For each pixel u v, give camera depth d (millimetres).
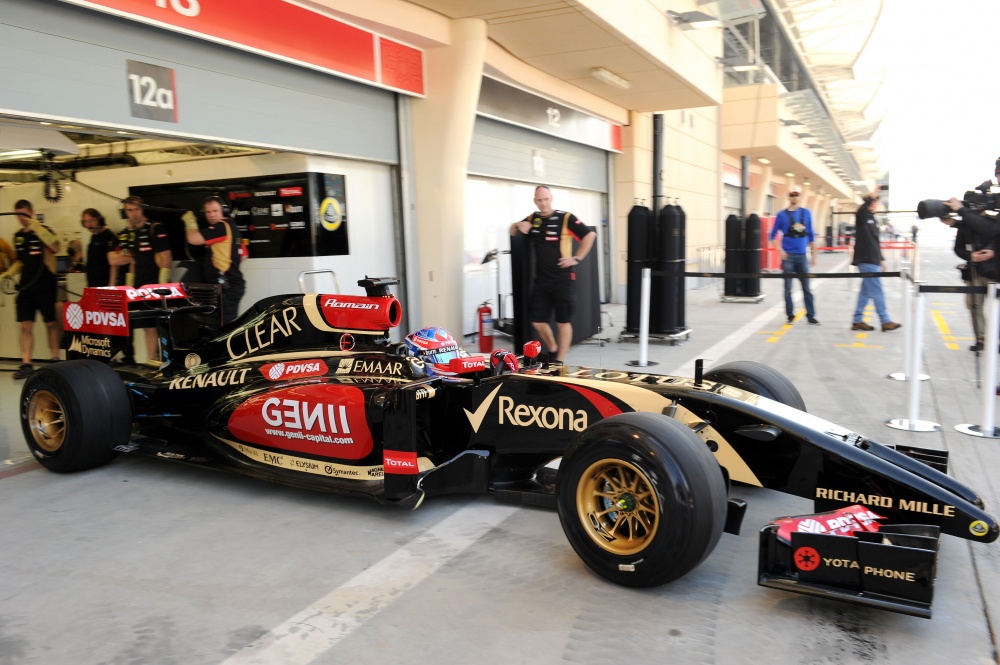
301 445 3887
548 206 6895
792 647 2393
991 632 2484
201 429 4336
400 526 3490
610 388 3350
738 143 21203
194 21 5262
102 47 4793
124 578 2975
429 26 7375
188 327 4980
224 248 6230
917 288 4938
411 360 3750
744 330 10031
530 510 3664
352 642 2465
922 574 2387
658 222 8766
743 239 14391
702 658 2328
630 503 2787
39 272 7406
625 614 2617
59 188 7875
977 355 7645
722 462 3170
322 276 7152
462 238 8211
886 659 2320
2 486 4168
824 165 38812
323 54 6438
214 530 3475
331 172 7160
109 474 4375
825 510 2988
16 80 4316
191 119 5461
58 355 7832
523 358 4016
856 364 7305
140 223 7125
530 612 2646
